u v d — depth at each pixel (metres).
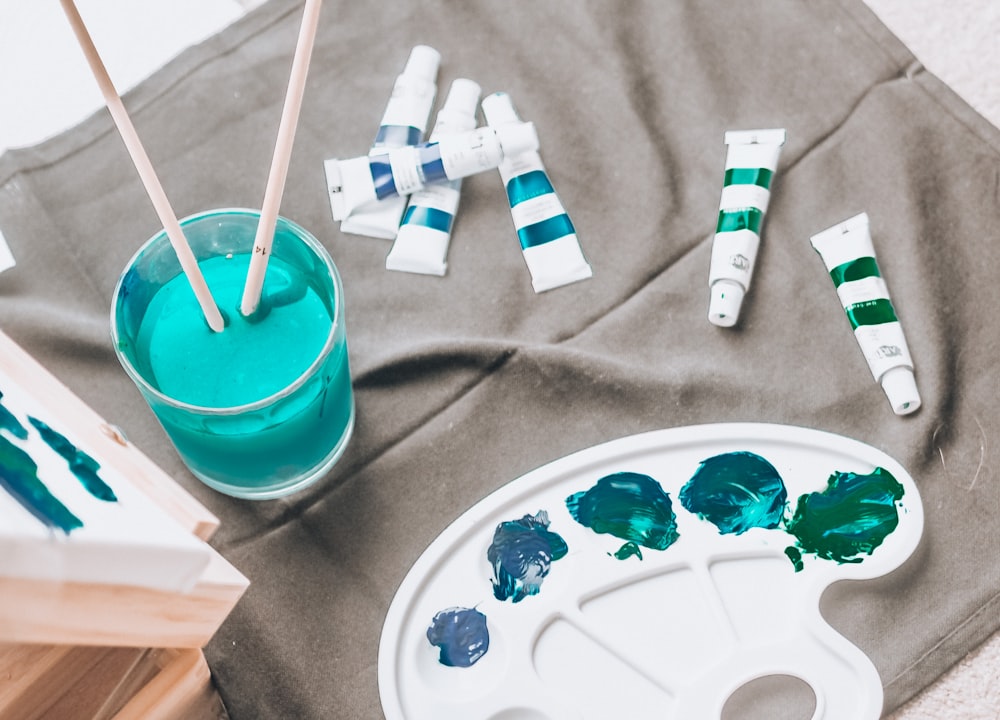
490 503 0.62
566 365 0.66
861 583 0.61
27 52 0.76
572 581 0.61
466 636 0.60
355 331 0.68
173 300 0.56
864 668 0.59
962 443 0.65
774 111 0.74
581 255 0.69
